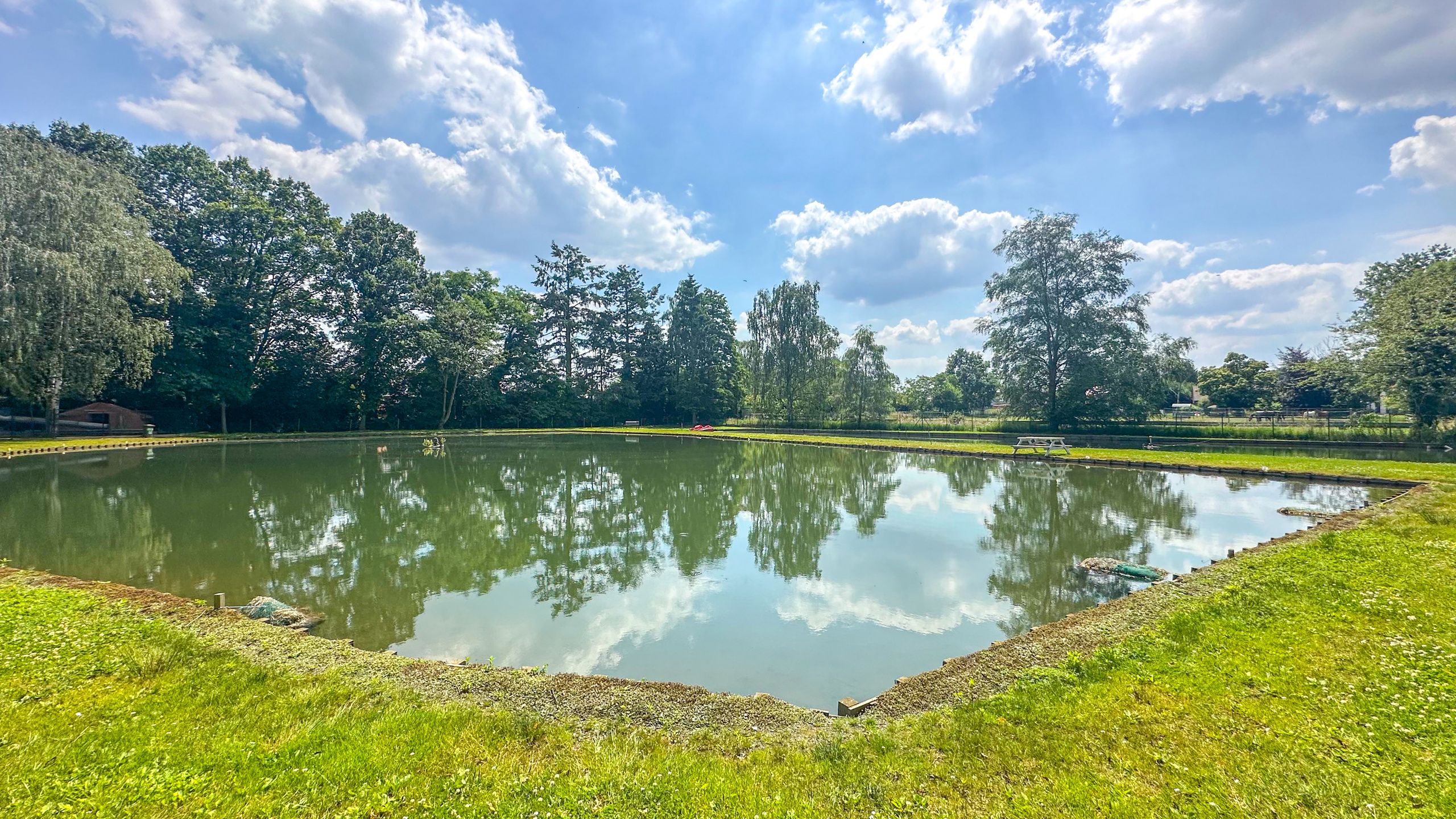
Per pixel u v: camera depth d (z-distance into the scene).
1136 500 16.27
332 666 5.41
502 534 13.23
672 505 16.77
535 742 4.20
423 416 49.94
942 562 11.02
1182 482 19.12
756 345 54.38
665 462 26.97
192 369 37.19
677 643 7.48
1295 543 9.56
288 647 5.85
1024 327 38.00
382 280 47.62
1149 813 3.32
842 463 26.45
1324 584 7.36
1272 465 20.48
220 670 5.23
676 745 4.21
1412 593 6.86
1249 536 12.25
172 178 39.06
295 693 4.83
